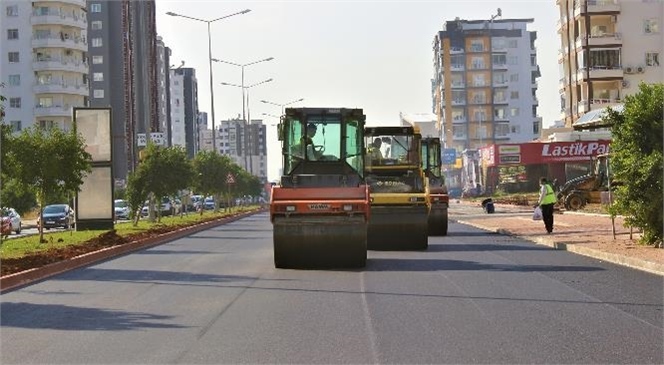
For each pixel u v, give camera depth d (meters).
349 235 18.45
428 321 11.06
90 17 115.31
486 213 50.69
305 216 18.52
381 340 9.72
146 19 122.62
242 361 8.66
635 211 20.89
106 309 12.67
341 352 9.05
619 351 8.98
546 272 17.19
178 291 14.78
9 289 16.03
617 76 79.25
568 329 10.36
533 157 81.94
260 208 89.38
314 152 20.25
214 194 64.44
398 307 12.40
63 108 98.31
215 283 15.97
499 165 82.62
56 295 14.70
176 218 54.28
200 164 59.22
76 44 100.19
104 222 35.62
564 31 85.75
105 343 9.78
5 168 24.91
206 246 27.88
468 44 137.88
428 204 23.61
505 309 12.09
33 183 26.31
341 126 20.25
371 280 16.09
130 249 27.17
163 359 8.81
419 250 23.55
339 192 18.53
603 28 80.75
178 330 10.58
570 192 47.81
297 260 18.67
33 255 22.19
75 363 8.71
